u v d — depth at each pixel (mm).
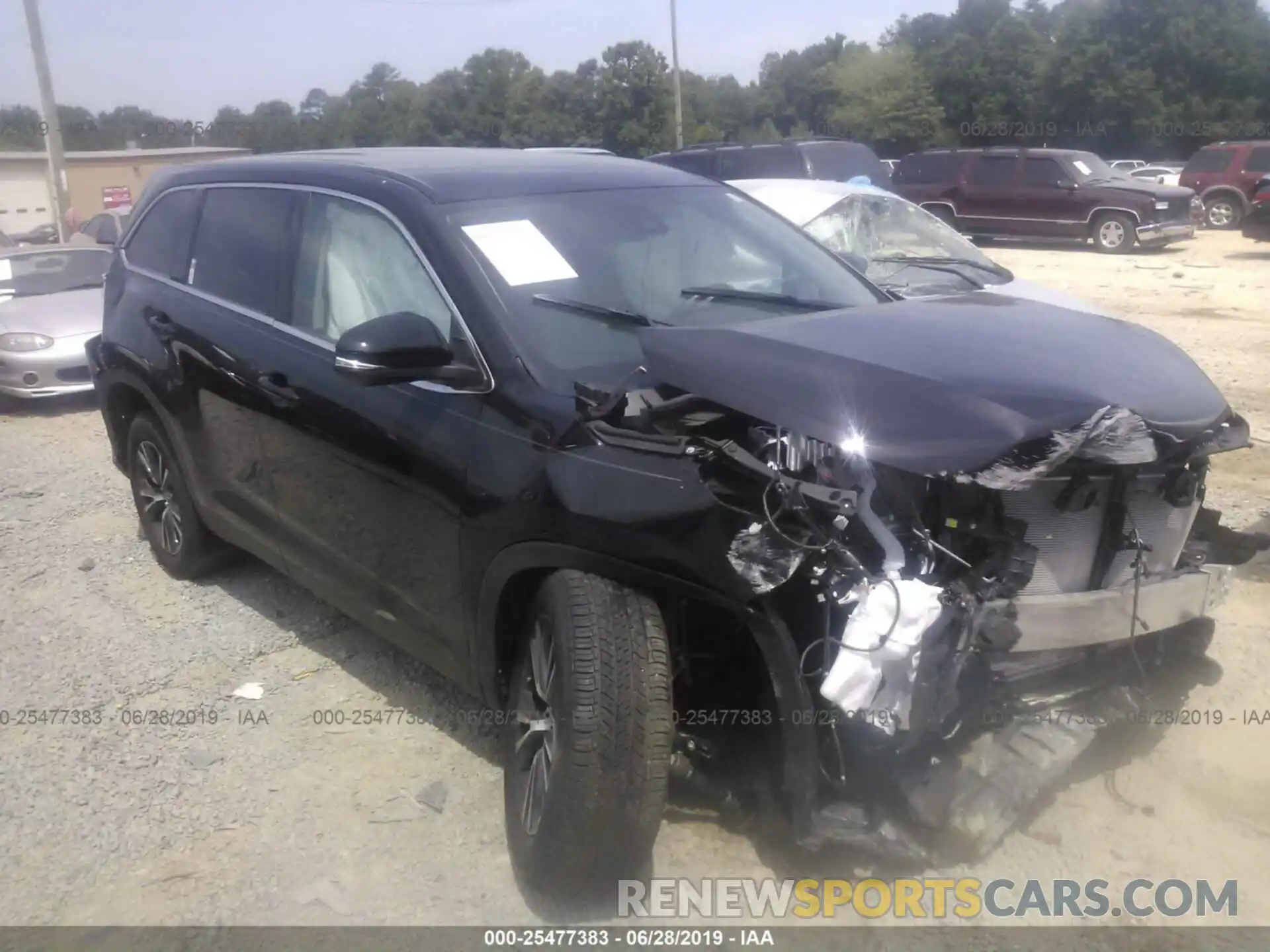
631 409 3205
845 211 8883
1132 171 35562
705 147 16688
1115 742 3881
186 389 5035
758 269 4289
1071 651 3297
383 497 3891
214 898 3432
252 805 3875
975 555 3002
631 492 3086
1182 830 3588
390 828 3732
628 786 3068
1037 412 2902
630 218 4203
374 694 4586
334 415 4070
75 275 11422
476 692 3730
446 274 3768
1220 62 53406
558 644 3166
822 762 3000
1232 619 4949
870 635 2803
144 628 5223
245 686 4652
